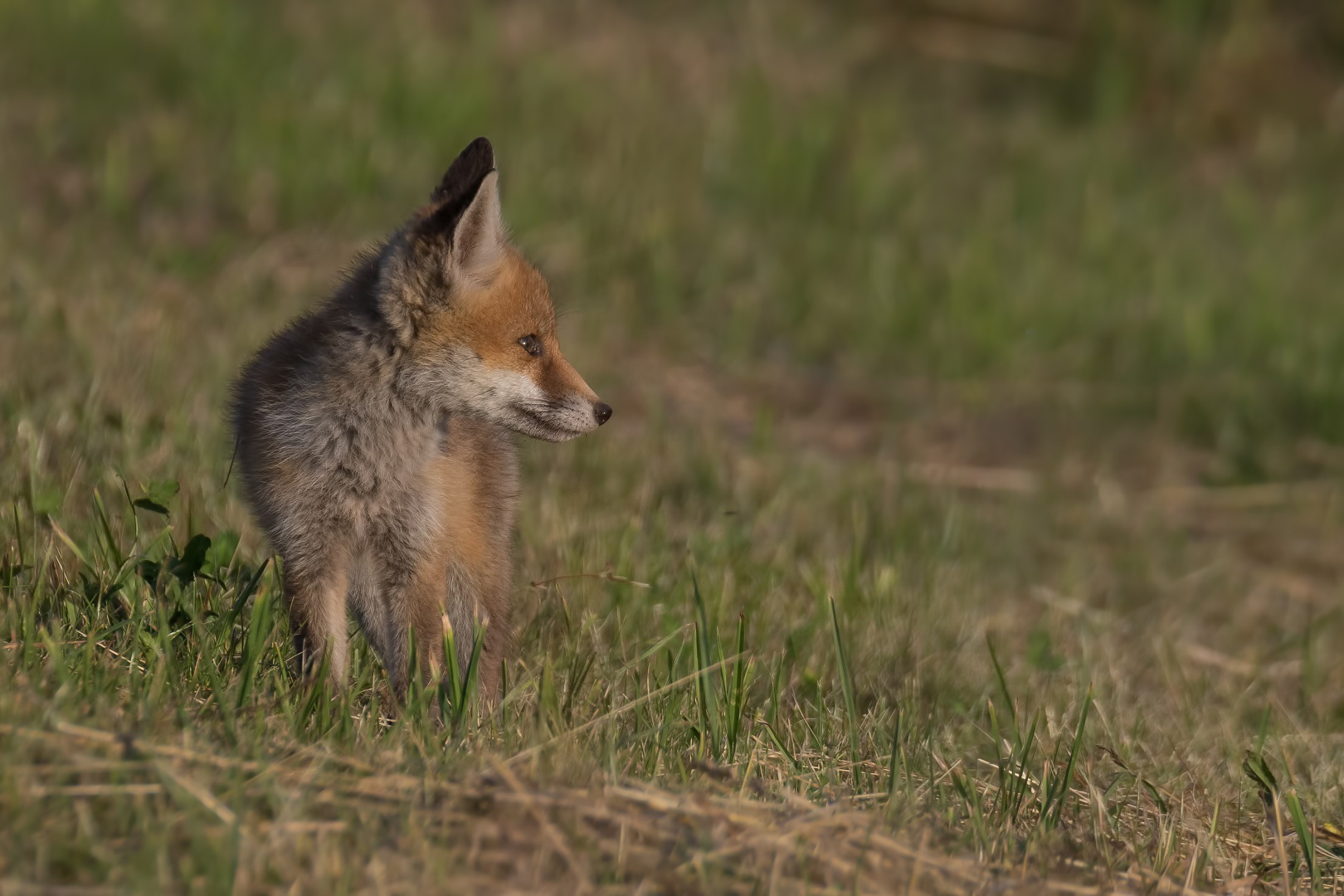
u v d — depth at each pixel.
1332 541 14.91
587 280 17.75
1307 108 25.75
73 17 20.86
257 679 7.08
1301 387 17.12
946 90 25.66
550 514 10.57
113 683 6.41
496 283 7.86
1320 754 9.16
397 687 7.62
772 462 13.84
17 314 12.86
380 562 7.85
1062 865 6.24
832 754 7.51
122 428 10.02
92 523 8.34
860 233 20.09
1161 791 7.99
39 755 5.49
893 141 22.81
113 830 5.23
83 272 14.81
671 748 7.14
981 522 13.76
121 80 20.03
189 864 5.00
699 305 18.20
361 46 22.00
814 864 5.58
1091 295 18.97
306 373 7.62
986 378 17.69
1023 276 19.27
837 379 17.39
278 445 7.57
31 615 6.78
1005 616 11.45
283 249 16.83
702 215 19.66
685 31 25.95
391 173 18.80
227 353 12.96
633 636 8.93
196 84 20.11
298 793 5.41
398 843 5.26
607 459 12.52
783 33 26.47
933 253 19.72
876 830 5.98
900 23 27.39
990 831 6.61
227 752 5.82
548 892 5.14
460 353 7.74
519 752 6.44
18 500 8.70
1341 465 16.20
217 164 18.39
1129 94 25.53
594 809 5.64
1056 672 10.09
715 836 5.62
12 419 10.05
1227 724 9.45
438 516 7.80
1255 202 22.70
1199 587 13.31
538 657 8.35
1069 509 14.63
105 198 17.16
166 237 16.62
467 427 8.20
